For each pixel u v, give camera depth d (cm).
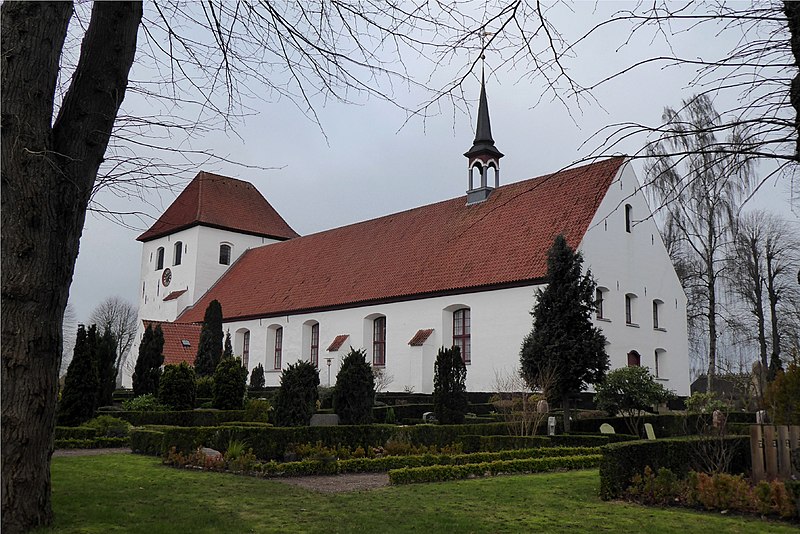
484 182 3469
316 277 3981
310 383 1612
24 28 684
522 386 2466
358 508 880
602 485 980
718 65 527
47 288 704
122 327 7506
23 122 686
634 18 512
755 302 3878
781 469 1030
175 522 772
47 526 707
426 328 3125
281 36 691
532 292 2720
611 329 2822
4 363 686
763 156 509
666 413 2216
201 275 4734
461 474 1209
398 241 3706
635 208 3084
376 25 628
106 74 737
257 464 1222
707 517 852
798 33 507
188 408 2258
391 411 2183
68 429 1706
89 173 743
